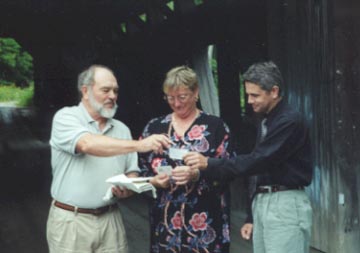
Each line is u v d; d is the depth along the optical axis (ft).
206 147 11.05
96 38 42.34
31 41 46.47
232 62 28.27
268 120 10.73
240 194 23.91
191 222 11.03
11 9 39.68
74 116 10.77
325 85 16.72
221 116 29.12
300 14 17.88
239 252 18.08
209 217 11.04
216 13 27.73
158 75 38.81
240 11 24.68
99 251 10.91
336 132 16.33
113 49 42.68
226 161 10.52
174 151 10.61
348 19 15.98
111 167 10.85
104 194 10.79
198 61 32.91
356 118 15.97
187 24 31.60
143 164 11.52
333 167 16.52
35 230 22.25
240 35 24.72
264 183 10.86
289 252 10.62
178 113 11.12
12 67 114.73
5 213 25.17
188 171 10.44
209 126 11.15
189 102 11.01
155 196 10.28
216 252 11.10
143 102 40.32
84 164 10.66
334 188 16.53
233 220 22.12
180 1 31.83
